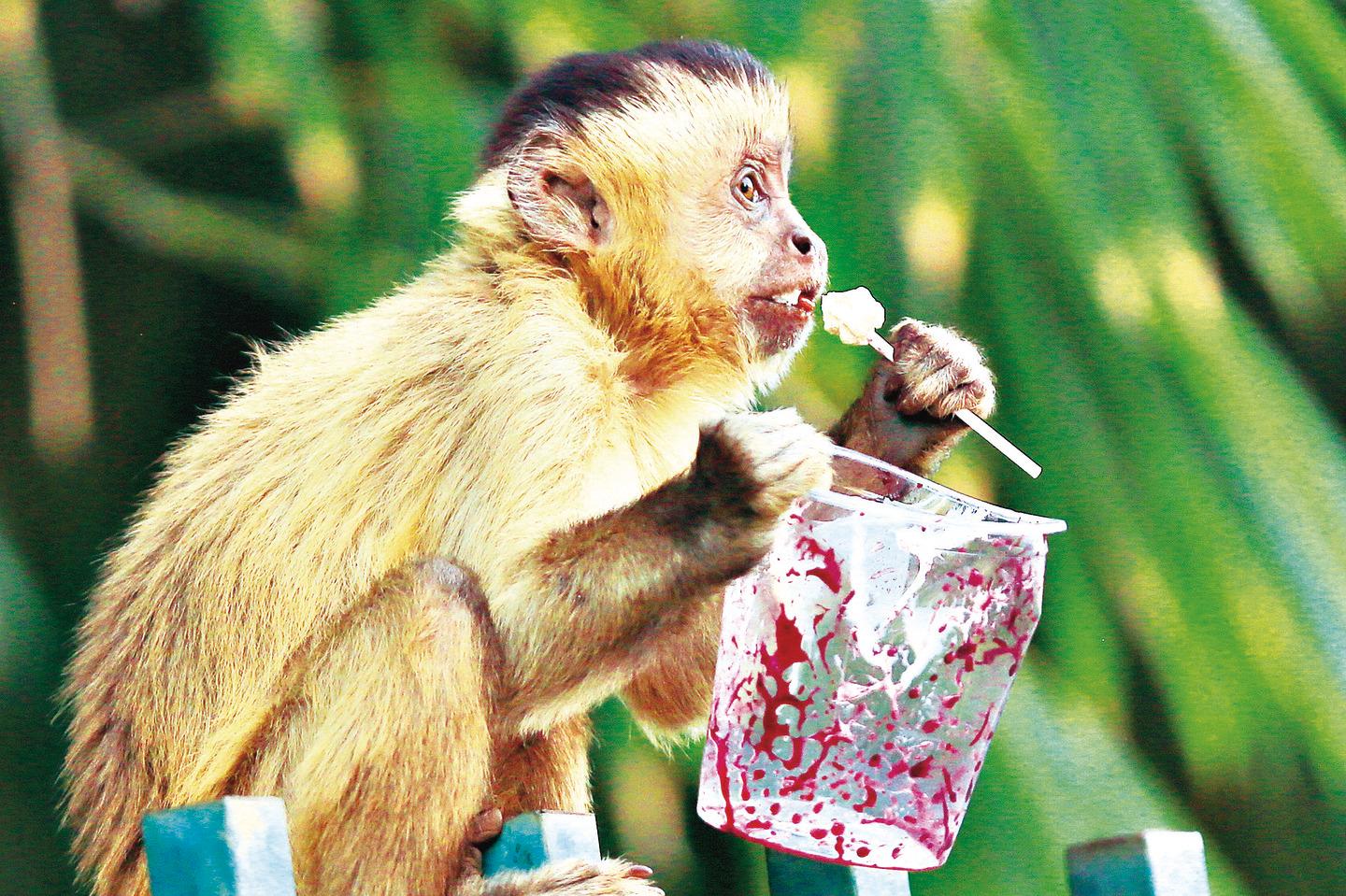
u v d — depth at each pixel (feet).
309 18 48.75
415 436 26.55
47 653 47.19
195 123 54.60
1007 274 45.32
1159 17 47.85
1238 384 45.21
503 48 50.83
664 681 29.07
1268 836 46.14
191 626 26.63
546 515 25.20
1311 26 49.26
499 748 25.31
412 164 48.01
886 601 19.01
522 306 27.43
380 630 24.53
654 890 22.85
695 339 29.63
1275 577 43.75
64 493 51.96
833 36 46.14
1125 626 44.16
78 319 50.96
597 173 29.40
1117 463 44.39
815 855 19.06
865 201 44.86
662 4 47.93
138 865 26.27
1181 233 45.65
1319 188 47.62
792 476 22.94
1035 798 41.19
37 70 52.08
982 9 46.65
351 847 24.27
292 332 52.19
